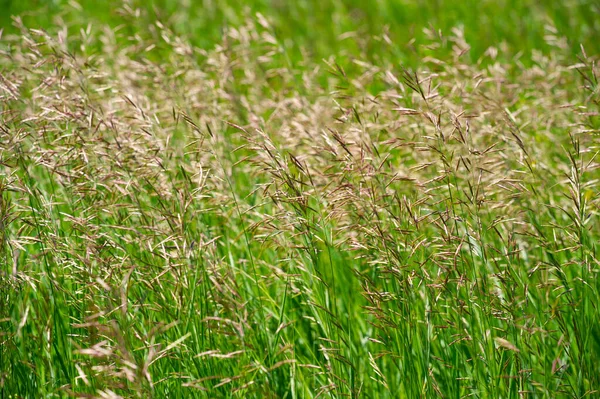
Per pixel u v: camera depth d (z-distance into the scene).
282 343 4.16
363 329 4.41
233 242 4.39
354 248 4.07
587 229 4.36
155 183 4.24
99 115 4.35
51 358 3.69
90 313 3.79
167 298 3.99
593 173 5.30
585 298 3.99
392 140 3.99
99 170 4.16
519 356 3.77
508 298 3.82
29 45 4.84
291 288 4.22
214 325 3.76
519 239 4.53
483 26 9.88
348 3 11.63
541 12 9.93
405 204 3.84
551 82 5.96
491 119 5.00
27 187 3.91
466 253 4.50
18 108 4.79
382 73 5.76
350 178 4.08
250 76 6.22
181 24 10.02
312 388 4.23
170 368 3.87
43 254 3.77
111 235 4.18
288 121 5.27
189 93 5.38
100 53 7.23
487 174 4.58
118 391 3.63
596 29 9.07
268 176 4.73
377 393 4.14
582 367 3.80
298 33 10.45
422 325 4.03
